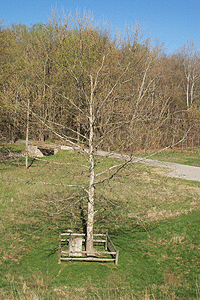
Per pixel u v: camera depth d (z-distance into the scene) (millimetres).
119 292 8945
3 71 29406
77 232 13750
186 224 13438
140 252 12016
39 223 14422
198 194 18766
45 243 12539
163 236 12883
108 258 11648
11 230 13383
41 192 18609
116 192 18609
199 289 9008
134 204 17047
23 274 9938
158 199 17703
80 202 17531
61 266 10758
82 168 18172
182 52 54219
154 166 26359
